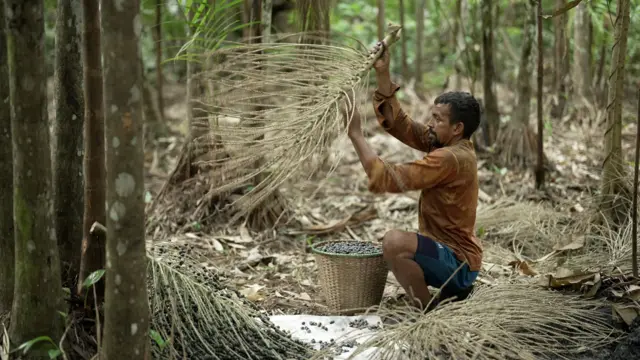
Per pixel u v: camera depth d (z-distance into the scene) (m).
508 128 6.61
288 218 5.20
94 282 2.78
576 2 3.85
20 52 2.51
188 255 3.60
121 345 2.52
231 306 3.24
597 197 4.50
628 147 7.02
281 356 3.05
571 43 8.41
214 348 3.04
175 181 5.23
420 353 2.96
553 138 7.45
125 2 2.29
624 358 3.12
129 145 2.39
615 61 4.26
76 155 3.15
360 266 3.64
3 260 2.98
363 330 3.43
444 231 3.53
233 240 4.88
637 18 6.21
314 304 3.96
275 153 3.05
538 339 3.31
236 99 3.20
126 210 2.43
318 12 4.78
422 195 3.60
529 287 3.74
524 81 6.45
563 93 8.04
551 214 5.06
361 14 11.60
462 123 3.41
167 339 2.93
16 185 2.64
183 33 9.06
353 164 6.98
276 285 4.26
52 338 2.76
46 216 2.69
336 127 3.17
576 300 3.65
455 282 3.52
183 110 9.62
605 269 4.00
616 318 3.42
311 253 4.82
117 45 2.31
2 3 2.79
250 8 4.85
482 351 3.01
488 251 4.57
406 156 7.19
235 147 3.16
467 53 6.86
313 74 3.17
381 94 3.55
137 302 2.52
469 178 3.43
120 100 2.35
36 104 2.56
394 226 5.32
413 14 12.36
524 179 6.22
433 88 10.39
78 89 3.15
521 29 10.82
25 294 2.72
